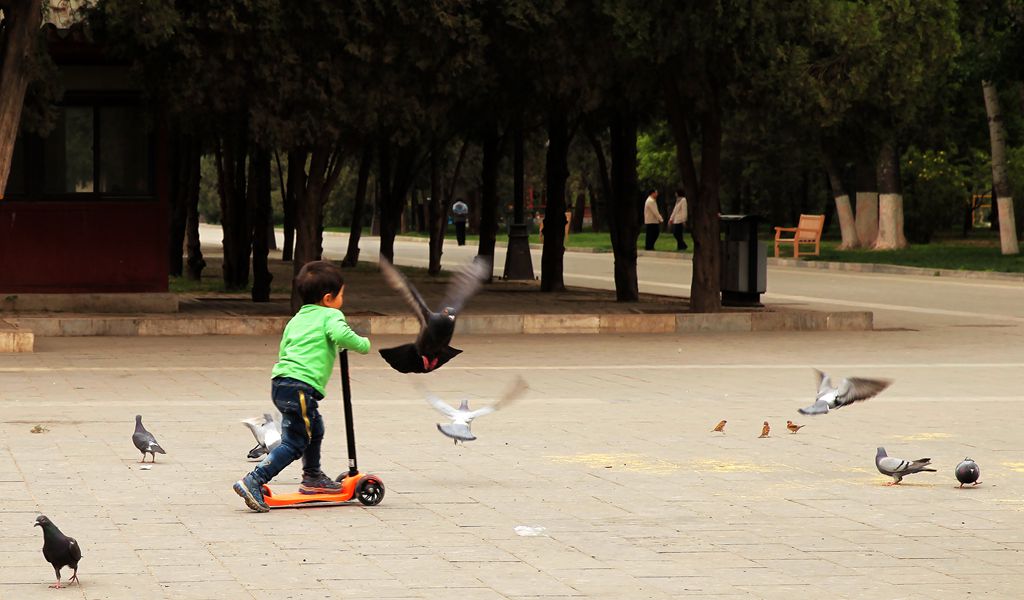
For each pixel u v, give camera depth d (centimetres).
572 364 2606
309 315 1325
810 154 7794
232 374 2370
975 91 7300
